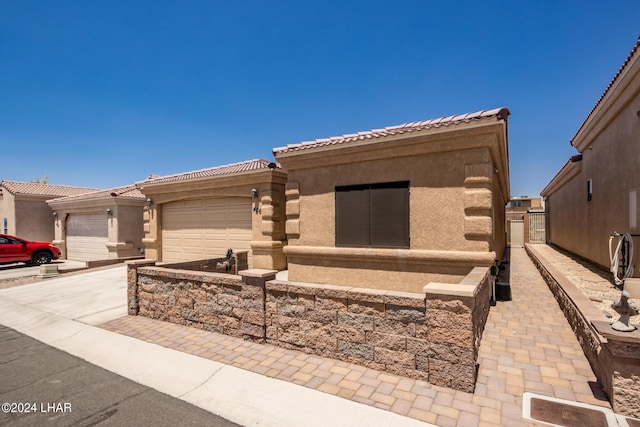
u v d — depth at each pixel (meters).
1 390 4.48
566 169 14.64
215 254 14.01
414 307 4.23
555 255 16.27
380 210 8.08
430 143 7.40
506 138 8.31
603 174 10.47
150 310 7.48
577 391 3.89
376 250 8.02
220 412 3.88
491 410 3.58
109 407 4.01
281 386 4.25
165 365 5.09
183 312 6.82
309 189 9.12
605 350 3.76
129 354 5.59
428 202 7.50
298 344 5.20
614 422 3.30
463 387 3.90
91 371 5.04
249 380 4.46
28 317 8.25
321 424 3.54
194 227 14.73
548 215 24.06
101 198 18.45
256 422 3.66
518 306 7.46
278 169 12.12
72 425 3.65
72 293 10.56
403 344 4.30
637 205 7.86
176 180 14.51
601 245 10.80
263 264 12.32
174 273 6.96
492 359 4.77
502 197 14.73
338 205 8.66
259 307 5.59
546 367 4.50
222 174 13.02
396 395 3.92
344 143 8.22
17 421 3.73
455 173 7.23
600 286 8.23
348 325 4.73
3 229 24.27
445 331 4.00
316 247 8.91
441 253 7.23
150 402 4.12
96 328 6.95
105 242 19.20
